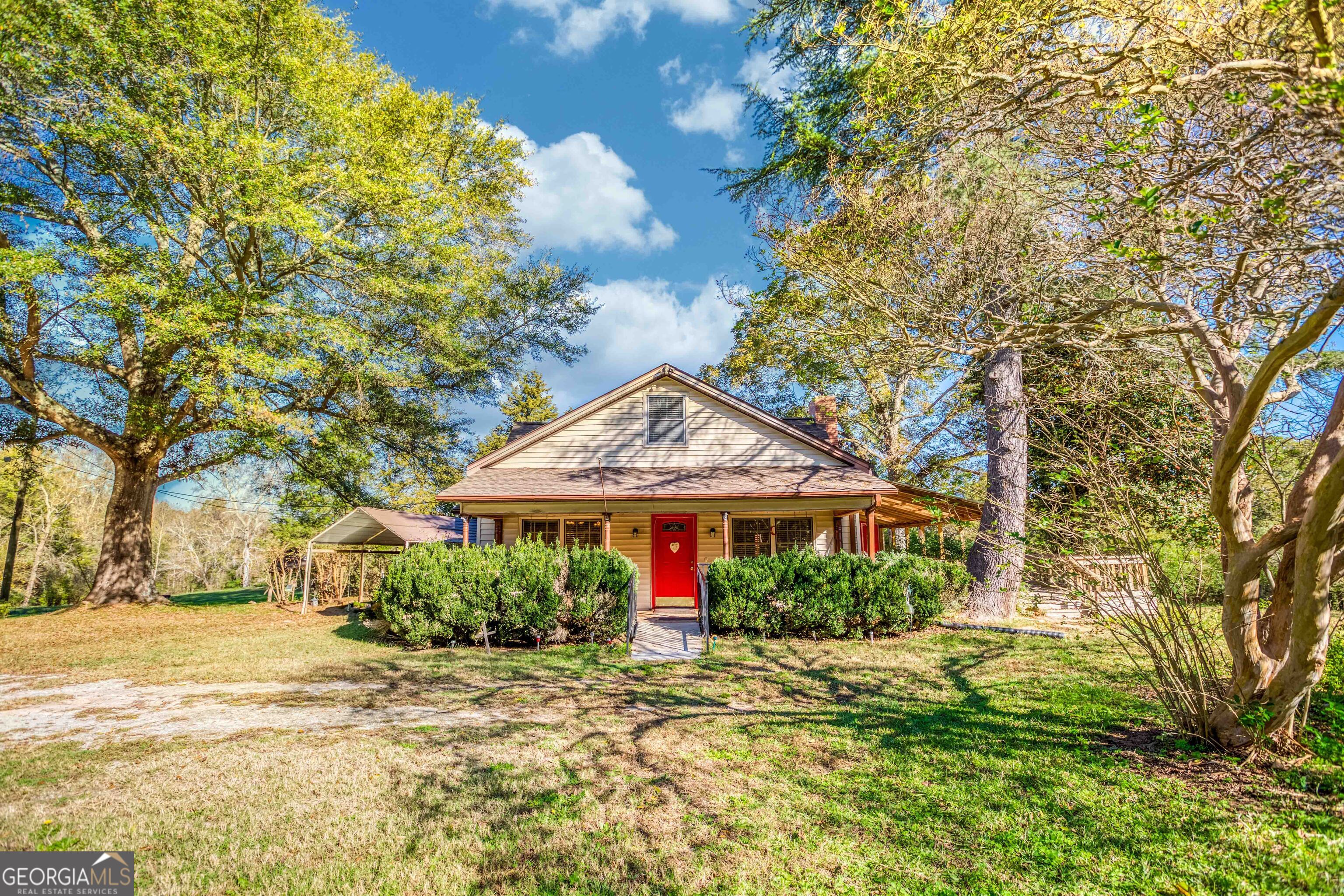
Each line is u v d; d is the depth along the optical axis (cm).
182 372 1709
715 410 1708
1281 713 507
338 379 2067
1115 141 515
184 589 4972
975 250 732
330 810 469
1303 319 523
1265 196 422
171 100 1588
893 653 1059
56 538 3638
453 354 2345
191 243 1898
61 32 1445
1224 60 461
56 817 455
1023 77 529
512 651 1158
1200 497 657
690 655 1083
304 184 1775
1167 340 652
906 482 2242
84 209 1695
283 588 2342
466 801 486
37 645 1290
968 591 1358
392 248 1953
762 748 609
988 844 414
